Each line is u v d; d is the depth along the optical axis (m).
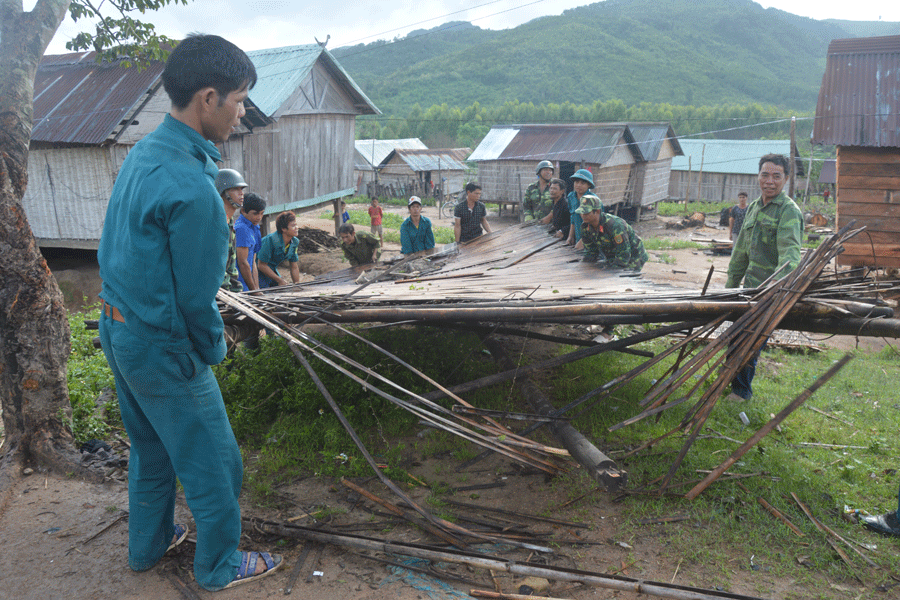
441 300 3.96
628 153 26.86
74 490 3.44
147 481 2.59
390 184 40.41
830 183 38.62
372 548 2.84
